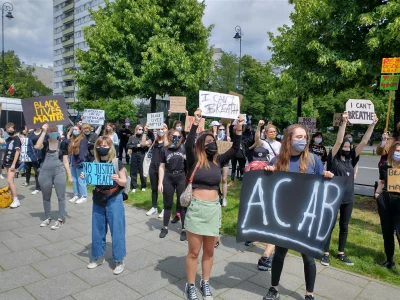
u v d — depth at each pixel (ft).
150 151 22.57
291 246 10.12
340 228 13.84
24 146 28.40
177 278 12.08
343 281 12.09
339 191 9.81
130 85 38.91
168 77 39.24
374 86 26.53
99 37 39.81
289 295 11.00
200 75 42.96
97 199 12.30
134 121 128.47
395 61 16.84
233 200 23.80
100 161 12.42
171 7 41.96
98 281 11.71
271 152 16.22
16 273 12.19
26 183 29.50
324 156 19.01
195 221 10.06
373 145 115.24
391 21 19.51
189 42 43.11
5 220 18.89
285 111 117.91
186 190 10.27
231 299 10.68
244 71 110.73
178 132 16.48
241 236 10.77
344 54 21.99
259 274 12.53
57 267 12.78
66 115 17.88
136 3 39.06
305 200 10.14
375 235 17.08
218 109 16.17
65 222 18.66
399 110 22.79
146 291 11.07
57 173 17.57
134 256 14.06
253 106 106.83
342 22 21.49
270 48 29.50
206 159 10.36
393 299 10.87
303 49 23.98
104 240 12.87
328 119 123.34
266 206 10.55
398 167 12.92
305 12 23.48
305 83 24.03
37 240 15.72
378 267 13.14
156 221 19.07
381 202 13.33
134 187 26.91
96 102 124.77
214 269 12.91
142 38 39.99
